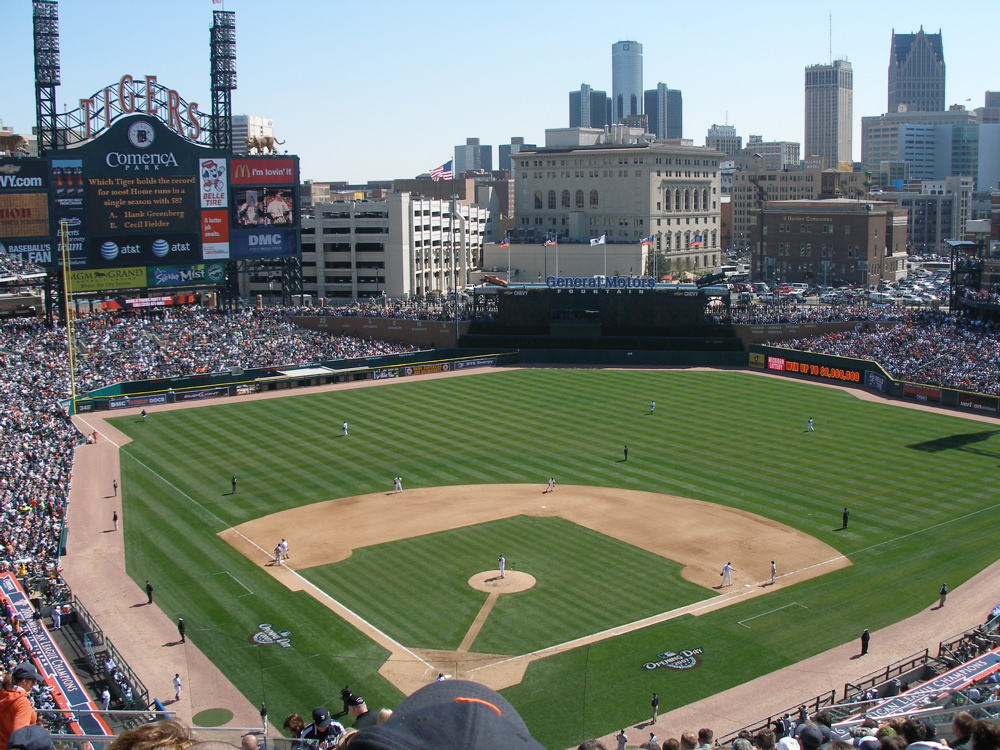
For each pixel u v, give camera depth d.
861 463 96.94
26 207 137.62
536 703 48.59
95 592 67.31
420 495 88.25
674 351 155.25
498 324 160.12
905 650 57.50
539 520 80.88
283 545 72.75
